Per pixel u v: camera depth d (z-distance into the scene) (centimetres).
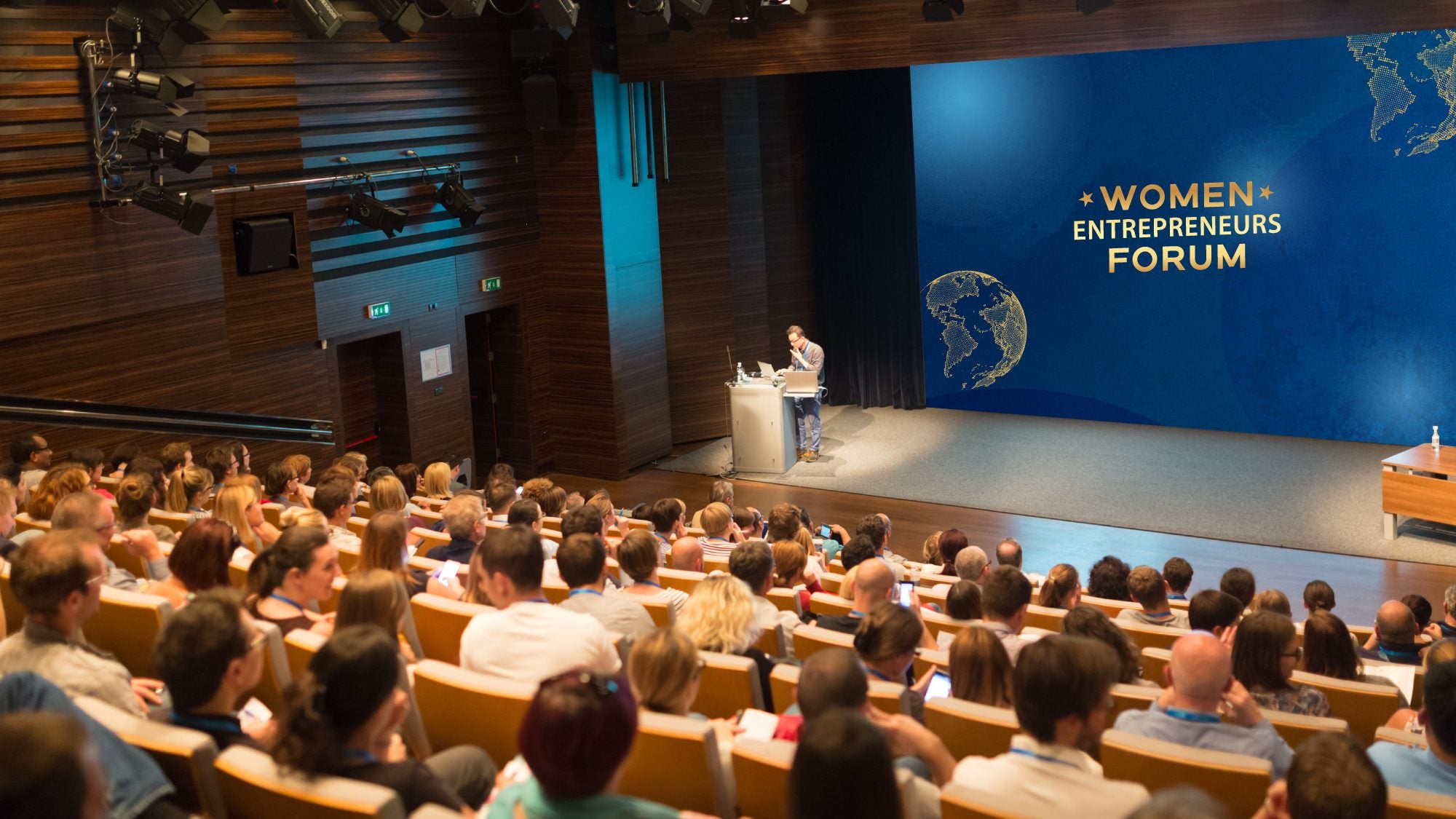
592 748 201
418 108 1084
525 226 1198
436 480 795
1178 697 318
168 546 540
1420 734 365
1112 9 958
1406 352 1167
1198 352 1266
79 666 311
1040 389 1355
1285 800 221
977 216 1341
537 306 1222
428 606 416
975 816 242
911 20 1030
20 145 801
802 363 1212
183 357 918
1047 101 1284
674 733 283
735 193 1324
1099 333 1310
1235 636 399
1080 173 1283
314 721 239
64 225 829
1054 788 258
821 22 1062
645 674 304
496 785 284
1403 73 1116
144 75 822
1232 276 1235
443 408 1151
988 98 1309
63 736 161
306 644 339
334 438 1048
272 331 981
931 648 480
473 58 1130
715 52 1110
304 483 755
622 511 959
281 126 970
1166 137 1236
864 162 1372
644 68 1144
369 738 249
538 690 208
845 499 1128
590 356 1217
